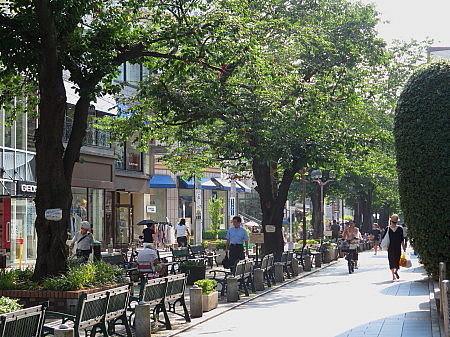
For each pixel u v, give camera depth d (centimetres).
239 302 2106
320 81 3141
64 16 1848
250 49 2130
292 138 2841
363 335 1427
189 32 2066
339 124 3080
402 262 2719
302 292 2391
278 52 2877
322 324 1606
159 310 1612
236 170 3491
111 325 1444
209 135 3088
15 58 1883
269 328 1573
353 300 2077
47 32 1778
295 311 1869
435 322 1538
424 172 1616
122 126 3000
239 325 1639
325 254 4116
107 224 4778
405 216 1664
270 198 3269
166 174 6550
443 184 1602
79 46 1919
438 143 1605
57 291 1709
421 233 1634
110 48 2002
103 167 4294
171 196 6719
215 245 4119
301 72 3138
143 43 2073
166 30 2103
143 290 1489
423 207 1622
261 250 3262
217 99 2588
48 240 1855
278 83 2747
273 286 2597
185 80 2647
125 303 1414
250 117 2662
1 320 913
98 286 1797
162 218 6619
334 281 2800
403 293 2217
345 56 3166
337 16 3288
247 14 2200
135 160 5209
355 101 3178
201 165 3584
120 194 5184
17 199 3328
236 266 2152
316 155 2986
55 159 1867
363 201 6825
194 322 1695
